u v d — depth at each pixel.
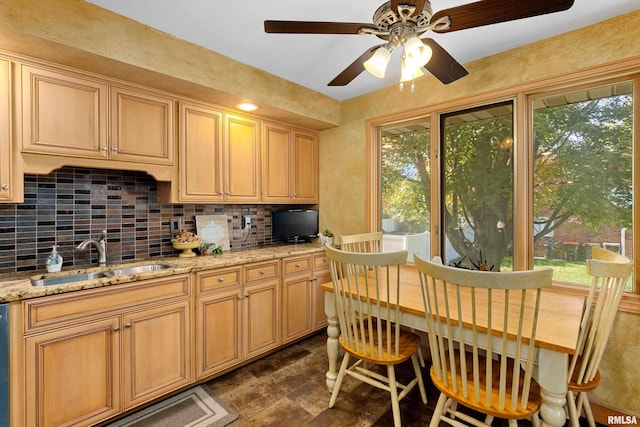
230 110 2.70
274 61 2.41
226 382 2.27
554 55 2.05
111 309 1.77
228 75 2.32
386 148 3.08
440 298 1.79
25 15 1.50
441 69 1.78
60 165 1.84
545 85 2.09
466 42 2.12
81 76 1.90
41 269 2.03
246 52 2.26
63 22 1.61
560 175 2.13
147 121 2.19
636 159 1.85
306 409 1.96
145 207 2.51
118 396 1.80
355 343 1.82
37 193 2.02
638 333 1.77
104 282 1.73
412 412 1.93
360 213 3.16
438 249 2.64
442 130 2.64
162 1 1.68
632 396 1.79
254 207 3.28
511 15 1.31
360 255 1.62
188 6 1.73
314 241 3.58
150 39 1.92
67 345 1.63
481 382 1.46
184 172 2.39
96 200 2.26
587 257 2.03
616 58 1.83
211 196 2.56
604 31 1.87
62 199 2.12
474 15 1.31
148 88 2.19
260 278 2.57
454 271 1.25
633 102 1.87
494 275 1.16
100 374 1.74
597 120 2.00
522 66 2.18
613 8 1.75
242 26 1.93
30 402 1.52
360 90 3.02
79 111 1.89
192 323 2.14
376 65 1.55
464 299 1.77
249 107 2.67
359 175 3.16
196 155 2.46
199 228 2.80
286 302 2.77
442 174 2.64
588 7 1.74
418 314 1.59
